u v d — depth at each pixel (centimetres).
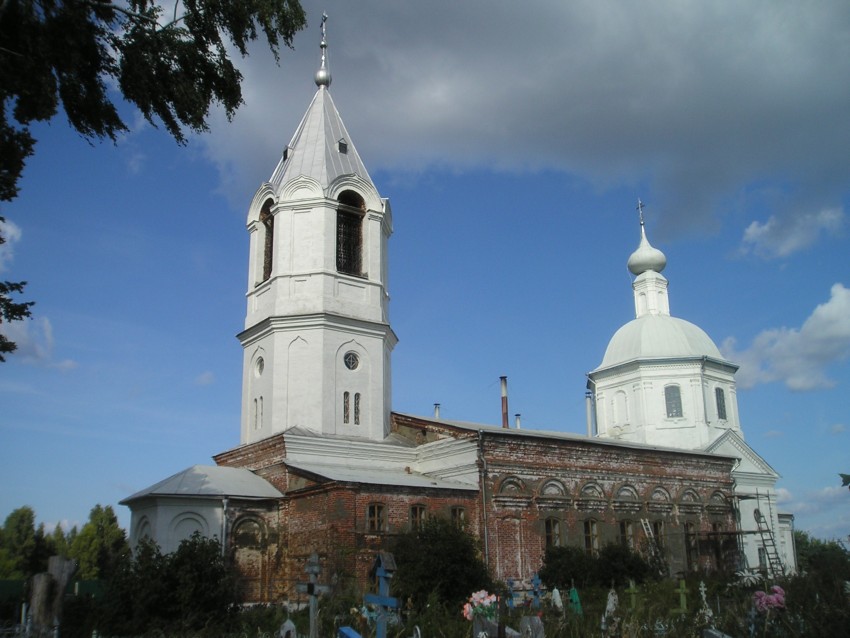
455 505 3412
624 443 4331
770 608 1708
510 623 2105
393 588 2644
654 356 5719
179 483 3238
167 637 2136
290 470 3391
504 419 4922
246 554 3256
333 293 3872
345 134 4275
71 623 2238
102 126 1838
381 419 3897
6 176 1752
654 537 4144
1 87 1597
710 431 5556
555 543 3703
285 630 1795
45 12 1623
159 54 1786
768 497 5166
